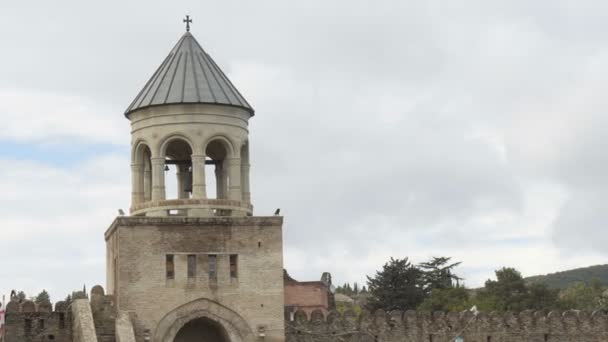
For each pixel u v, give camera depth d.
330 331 93.19
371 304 166.50
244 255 79.69
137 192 80.62
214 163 83.56
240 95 81.88
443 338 96.38
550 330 99.62
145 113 80.00
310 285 144.00
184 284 78.56
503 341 98.25
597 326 100.75
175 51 83.50
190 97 79.38
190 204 79.06
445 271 175.62
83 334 75.50
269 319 79.38
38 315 82.12
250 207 81.31
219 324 78.81
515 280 161.00
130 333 75.88
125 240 78.12
